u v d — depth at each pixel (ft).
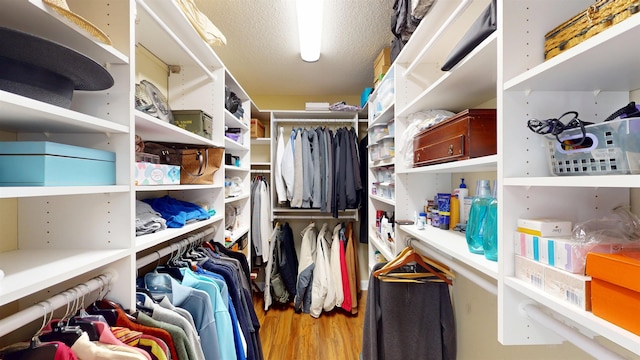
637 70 1.72
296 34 5.88
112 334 2.03
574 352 2.51
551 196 2.10
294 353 5.97
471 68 2.79
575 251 1.63
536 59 2.09
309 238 8.33
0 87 1.59
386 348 3.89
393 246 5.12
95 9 2.48
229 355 3.11
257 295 9.09
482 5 3.08
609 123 1.54
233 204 6.80
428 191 4.89
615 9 1.56
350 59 6.98
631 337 1.28
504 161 2.08
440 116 3.95
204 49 4.42
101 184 2.29
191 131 4.35
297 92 9.49
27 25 1.92
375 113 6.52
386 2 4.85
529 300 2.10
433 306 3.95
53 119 1.90
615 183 1.32
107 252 2.35
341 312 7.88
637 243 1.66
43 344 1.73
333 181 8.01
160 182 3.34
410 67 4.15
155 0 3.17
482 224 2.77
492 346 3.61
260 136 8.95
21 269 1.91
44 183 1.76
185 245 3.87
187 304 2.98
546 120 1.90
